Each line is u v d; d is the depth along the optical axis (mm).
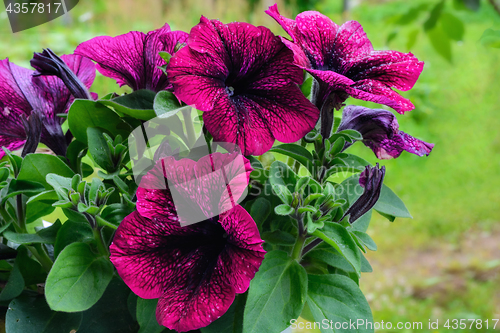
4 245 398
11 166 405
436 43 805
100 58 400
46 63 392
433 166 2045
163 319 348
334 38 390
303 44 377
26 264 395
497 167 2021
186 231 361
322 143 391
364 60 387
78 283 361
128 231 353
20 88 412
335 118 441
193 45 358
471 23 3709
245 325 349
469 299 1378
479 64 2945
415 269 1528
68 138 434
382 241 1665
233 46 368
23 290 398
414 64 382
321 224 354
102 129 397
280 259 375
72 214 369
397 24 832
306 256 400
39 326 374
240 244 345
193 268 357
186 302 349
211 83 361
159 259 358
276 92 372
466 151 2148
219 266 352
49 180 354
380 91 376
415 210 1797
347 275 409
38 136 394
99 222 366
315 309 367
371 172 365
